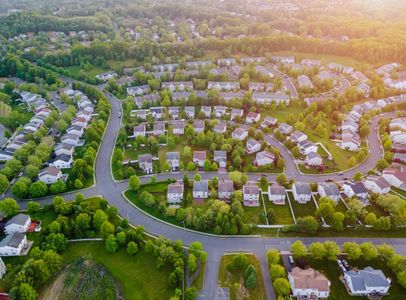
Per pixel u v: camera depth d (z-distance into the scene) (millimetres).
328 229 162750
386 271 142000
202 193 182125
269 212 166500
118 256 150250
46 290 137500
